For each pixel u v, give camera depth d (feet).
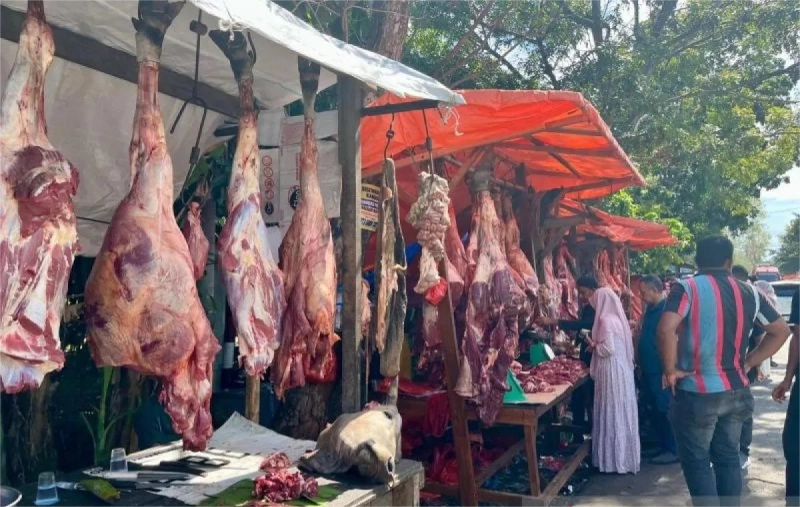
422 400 18.37
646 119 39.40
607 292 22.04
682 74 44.75
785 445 15.79
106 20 10.77
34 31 7.23
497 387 16.31
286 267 10.94
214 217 16.52
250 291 9.70
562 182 23.61
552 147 18.21
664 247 62.18
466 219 21.79
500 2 36.35
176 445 12.08
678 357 15.33
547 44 40.65
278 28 8.30
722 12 46.70
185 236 9.88
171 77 12.77
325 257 10.85
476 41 34.73
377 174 15.97
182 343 8.11
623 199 47.96
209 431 8.59
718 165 52.13
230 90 13.92
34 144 7.16
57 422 15.79
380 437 10.43
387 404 12.50
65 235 7.32
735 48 50.31
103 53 11.37
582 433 24.50
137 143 8.38
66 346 15.76
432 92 10.70
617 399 21.31
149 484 9.80
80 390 15.92
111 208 13.67
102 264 8.14
